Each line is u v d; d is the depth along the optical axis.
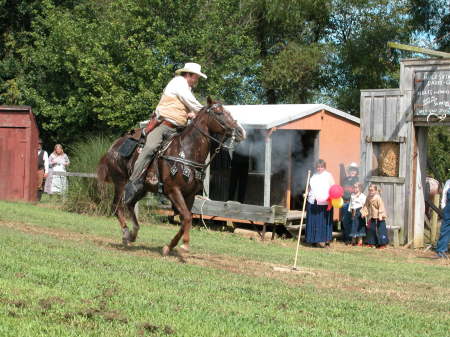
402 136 15.86
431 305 8.41
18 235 12.01
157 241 13.12
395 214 15.92
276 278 9.69
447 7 28.30
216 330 6.09
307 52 29.59
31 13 30.62
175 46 27.03
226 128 10.26
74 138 28.91
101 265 9.33
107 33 26.47
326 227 15.03
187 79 10.79
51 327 5.84
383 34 29.12
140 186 10.83
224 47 28.36
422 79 15.57
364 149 16.47
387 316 7.44
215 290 8.12
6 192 20.50
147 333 5.87
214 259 11.20
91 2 29.42
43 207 18.81
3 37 31.78
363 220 15.60
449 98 15.13
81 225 14.91
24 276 8.00
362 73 29.67
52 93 28.55
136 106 25.80
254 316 6.84
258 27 31.58
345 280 10.05
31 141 20.42
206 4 28.95
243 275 9.67
